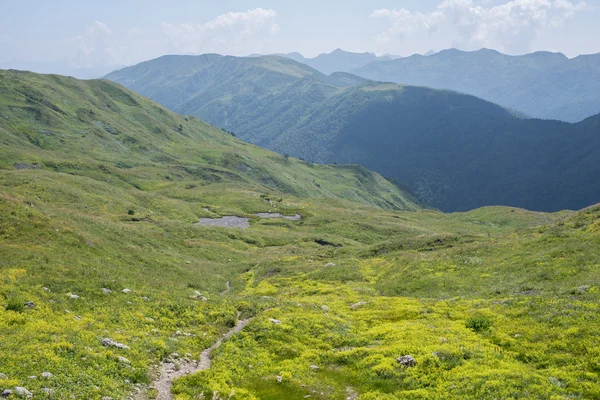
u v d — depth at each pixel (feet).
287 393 67.10
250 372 74.28
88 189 359.66
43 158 521.65
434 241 222.89
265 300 131.85
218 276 190.19
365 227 415.23
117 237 187.01
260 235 342.44
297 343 87.76
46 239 134.00
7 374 53.88
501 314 91.81
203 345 87.86
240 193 588.91
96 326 80.43
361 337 90.12
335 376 73.82
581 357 66.18
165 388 65.57
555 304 88.22
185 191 568.00
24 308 78.69
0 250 110.01
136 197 413.59
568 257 125.59
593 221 162.30
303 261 230.27
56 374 57.62
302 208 527.40
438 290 130.72
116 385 60.39
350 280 169.27
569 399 54.85
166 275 155.02
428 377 67.26
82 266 119.03
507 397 56.29
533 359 69.77
